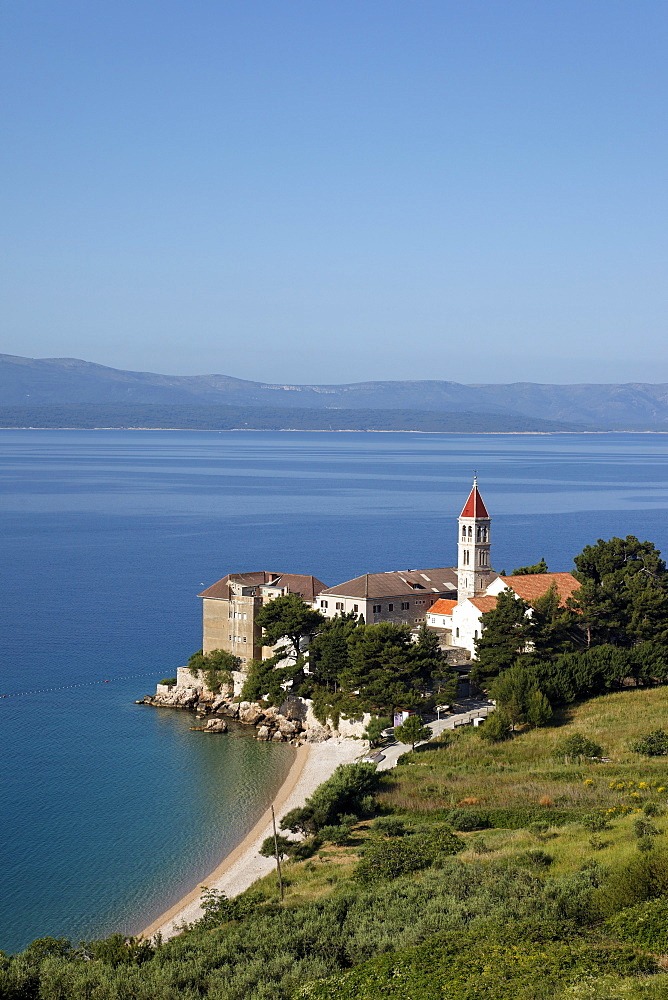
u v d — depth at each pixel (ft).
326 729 463.01
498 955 192.13
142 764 429.38
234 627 529.45
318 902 245.45
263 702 490.49
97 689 552.82
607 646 470.39
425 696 460.96
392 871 265.34
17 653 631.15
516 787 336.70
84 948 241.35
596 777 342.85
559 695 444.55
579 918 207.41
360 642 463.83
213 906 272.51
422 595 553.23
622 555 531.09
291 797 383.86
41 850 338.75
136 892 306.55
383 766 390.21
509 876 239.09
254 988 197.67
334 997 187.21
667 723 402.72
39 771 419.33
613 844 261.65
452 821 305.53
